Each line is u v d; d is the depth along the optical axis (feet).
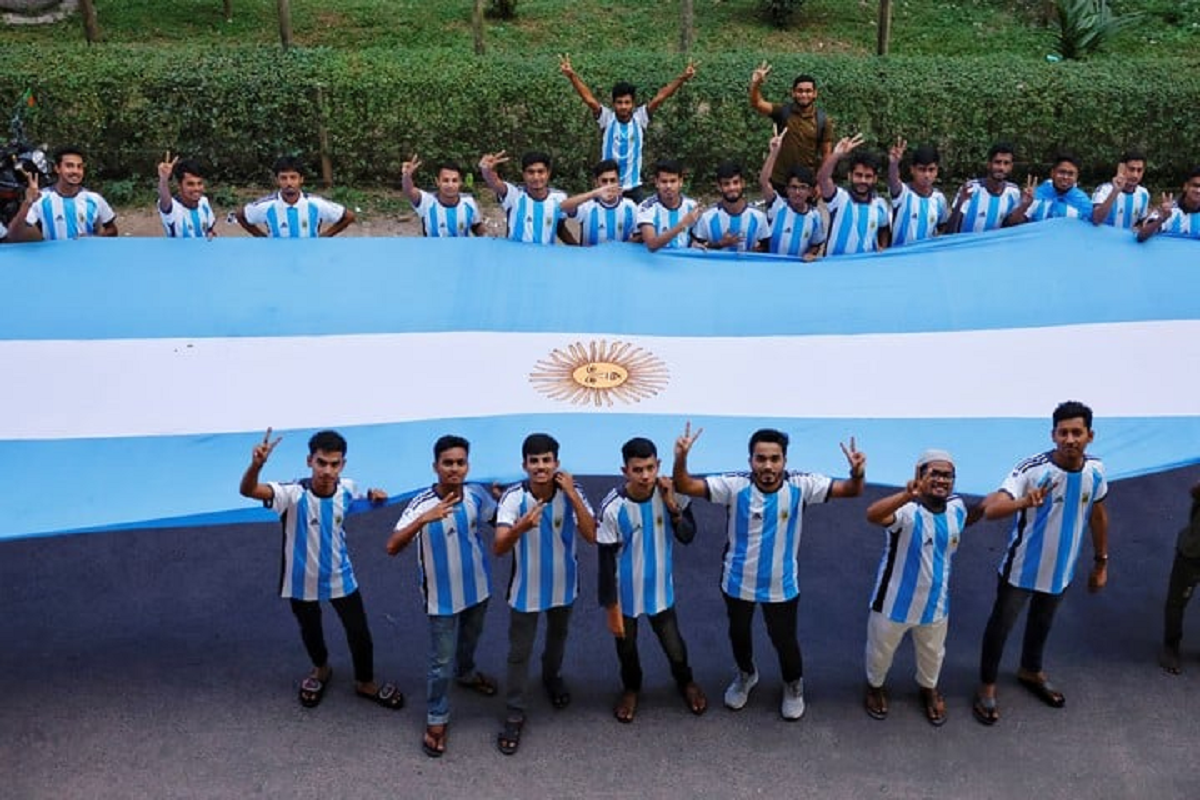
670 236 23.79
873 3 48.98
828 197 25.44
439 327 21.54
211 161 37.99
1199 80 38.17
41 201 25.03
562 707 19.92
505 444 18.71
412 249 23.62
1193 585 20.20
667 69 37.68
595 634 21.70
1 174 31.48
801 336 21.47
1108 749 19.17
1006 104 37.76
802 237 25.55
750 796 18.21
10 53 37.78
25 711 19.67
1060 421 17.83
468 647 19.60
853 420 19.49
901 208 25.64
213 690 20.25
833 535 24.47
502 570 23.30
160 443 18.90
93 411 19.44
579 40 45.32
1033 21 47.98
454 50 39.34
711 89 37.19
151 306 21.88
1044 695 20.13
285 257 23.34
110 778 18.44
